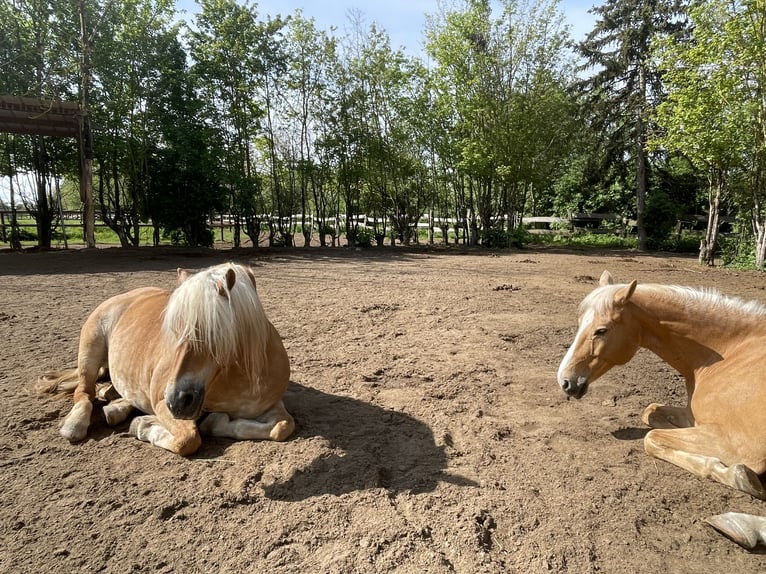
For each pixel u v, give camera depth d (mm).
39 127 14117
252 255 15016
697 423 3045
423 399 4168
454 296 8680
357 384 4496
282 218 20484
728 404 2824
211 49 16234
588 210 27594
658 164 24266
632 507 2662
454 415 3854
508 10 18375
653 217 20656
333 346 5707
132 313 3762
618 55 21266
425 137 18922
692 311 3143
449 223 23203
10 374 4551
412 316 7211
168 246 16766
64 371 4250
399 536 2391
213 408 3348
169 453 3137
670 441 3053
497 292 9117
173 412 2713
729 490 2811
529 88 18781
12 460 3068
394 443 3363
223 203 16719
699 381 3113
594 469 3043
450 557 2271
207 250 15922
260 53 16906
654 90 20688
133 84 15648
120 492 2727
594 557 2295
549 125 19094
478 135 18922
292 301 8156
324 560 2232
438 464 3102
